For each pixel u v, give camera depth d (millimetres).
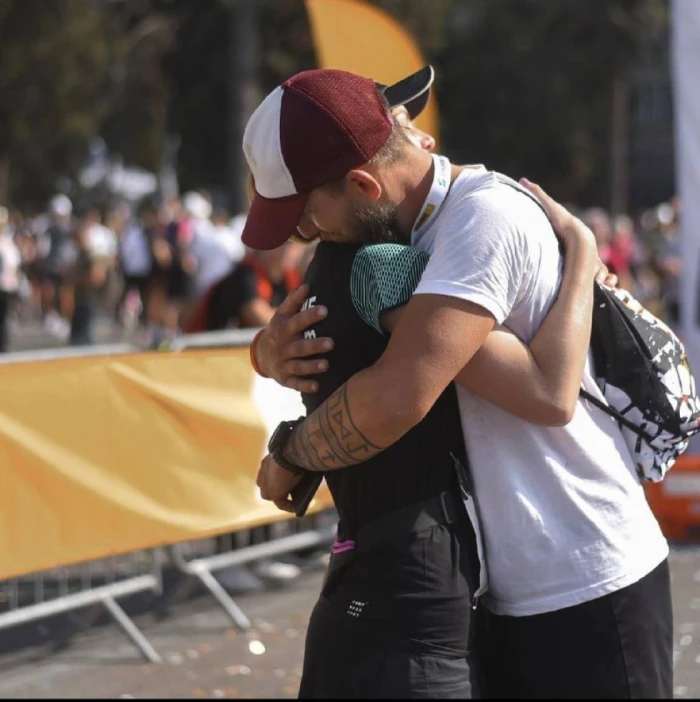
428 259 3062
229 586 8578
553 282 3119
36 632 7605
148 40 53438
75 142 63031
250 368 7504
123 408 6812
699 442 10266
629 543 3189
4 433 6227
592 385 3221
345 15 9789
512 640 3217
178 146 58406
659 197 87750
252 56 39594
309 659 3303
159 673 6824
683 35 10734
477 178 3160
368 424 2961
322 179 3078
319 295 3170
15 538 6254
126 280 26891
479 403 3135
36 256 35250
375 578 3160
